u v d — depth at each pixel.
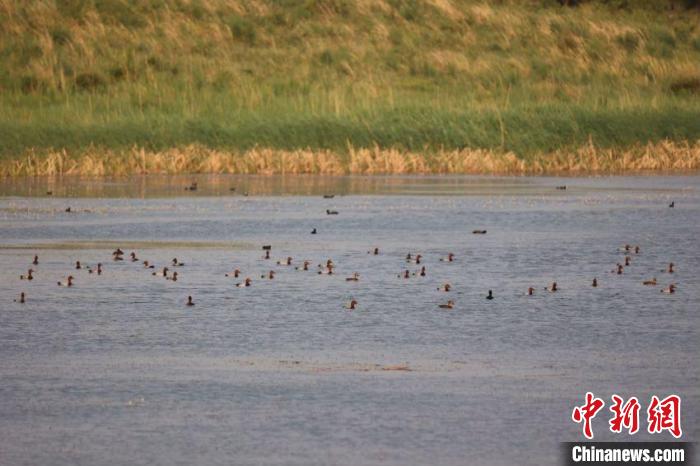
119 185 127.62
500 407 43.09
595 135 155.50
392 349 52.09
